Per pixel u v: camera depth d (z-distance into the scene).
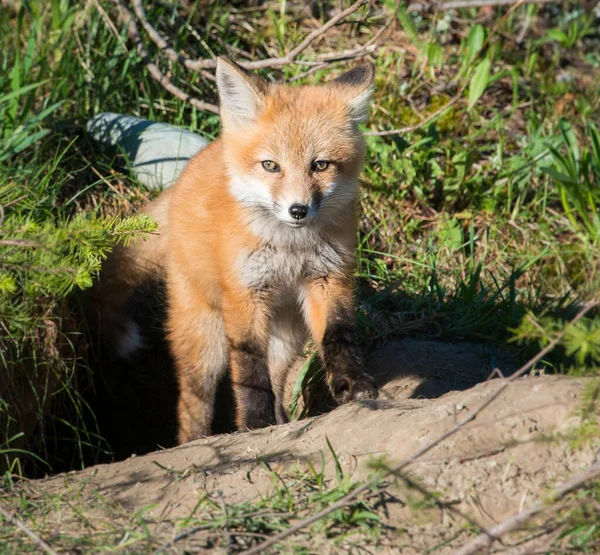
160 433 10.66
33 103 11.11
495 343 9.73
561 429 5.08
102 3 12.59
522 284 11.55
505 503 4.83
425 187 12.18
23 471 8.33
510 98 14.09
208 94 12.94
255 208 7.69
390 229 11.84
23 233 5.66
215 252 8.16
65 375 8.61
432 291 10.59
